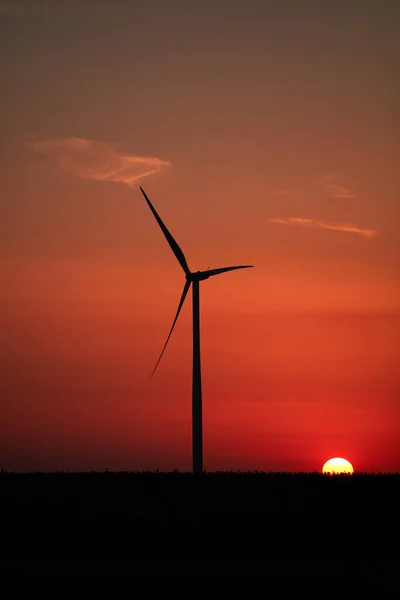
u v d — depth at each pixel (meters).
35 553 154.00
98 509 183.12
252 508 184.00
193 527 171.38
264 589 128.38
